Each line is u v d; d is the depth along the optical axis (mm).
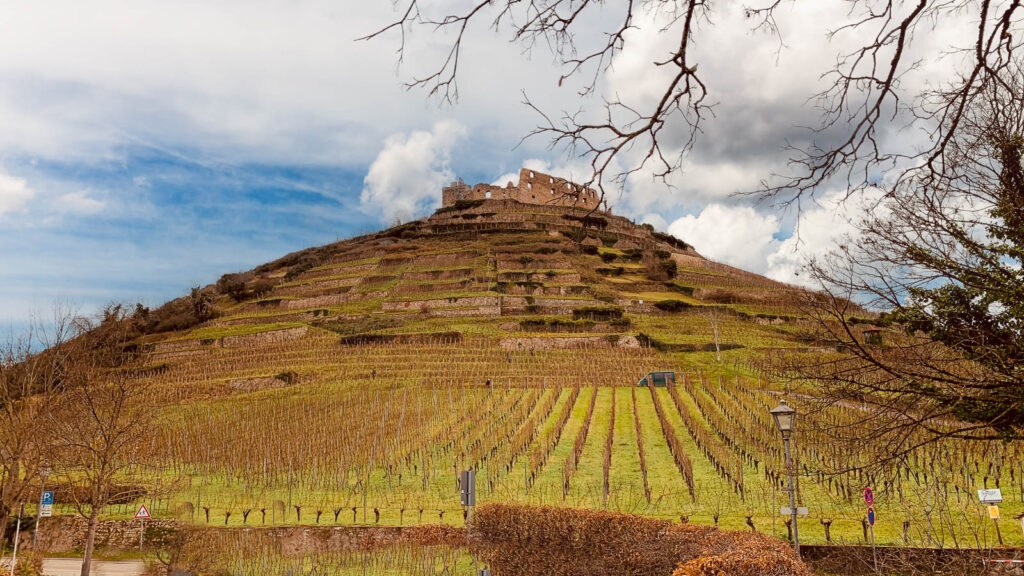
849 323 9875
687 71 3961
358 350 79938
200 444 45656
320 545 27688
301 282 113562
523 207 140125
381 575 23016
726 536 18078
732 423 42125
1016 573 14844
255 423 52344
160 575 24406
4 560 24609
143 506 27922
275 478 38844
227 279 119375
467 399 57406
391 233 136500
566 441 43156
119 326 46500
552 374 68188
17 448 25062
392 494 35062
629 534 20719
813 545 20672
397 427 48188
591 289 102812
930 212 9055
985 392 9578
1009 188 9078
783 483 30828
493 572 22578
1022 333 9273
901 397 9844
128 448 32594
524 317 91125
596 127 4133
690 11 3805
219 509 33594
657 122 4148
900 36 4352
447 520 30266
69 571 26531
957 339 9516
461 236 126625
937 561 16109
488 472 36469
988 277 9203
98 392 28438
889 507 25750
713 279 115188
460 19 3859
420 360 75188
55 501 33625
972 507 24703
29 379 26688
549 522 23047
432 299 98250
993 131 8961
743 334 81750
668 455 38688
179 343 87125
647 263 118125
